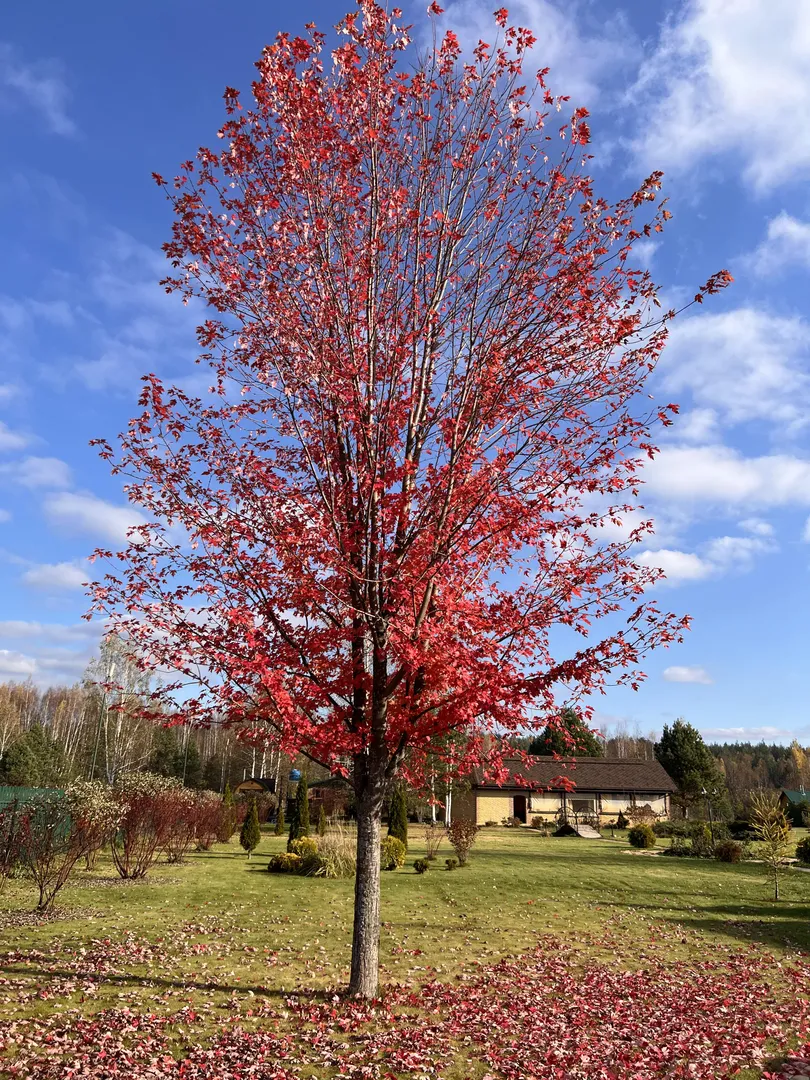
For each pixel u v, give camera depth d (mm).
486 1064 6125
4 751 40938
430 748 7711
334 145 7133
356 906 7676
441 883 17156
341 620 7566
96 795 14172
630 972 9492
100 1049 5941
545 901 15070
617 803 43062
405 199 7406
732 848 24031
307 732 6703
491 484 7121
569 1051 6496
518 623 7184
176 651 6926
